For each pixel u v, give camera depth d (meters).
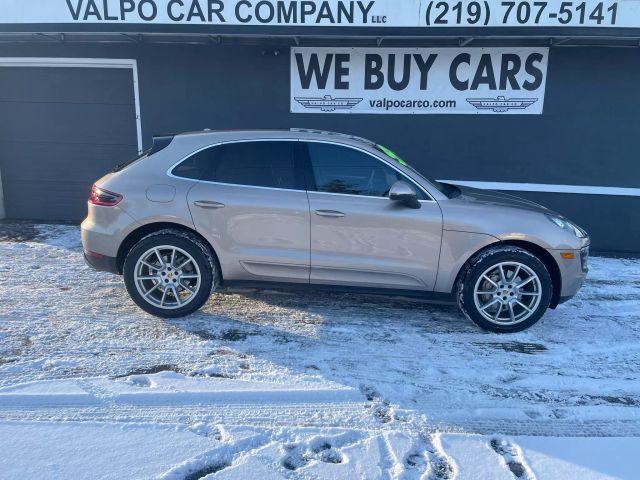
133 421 3.32
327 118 7.96
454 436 3.30
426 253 4.66
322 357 4.27
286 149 4.78
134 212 4.69
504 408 3.64
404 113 7.85
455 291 4.82
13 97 8.32
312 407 3.57
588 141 7.68
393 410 3.57
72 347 4.26
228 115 8.07
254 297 5.48
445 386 3.90
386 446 3.19
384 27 6.66
